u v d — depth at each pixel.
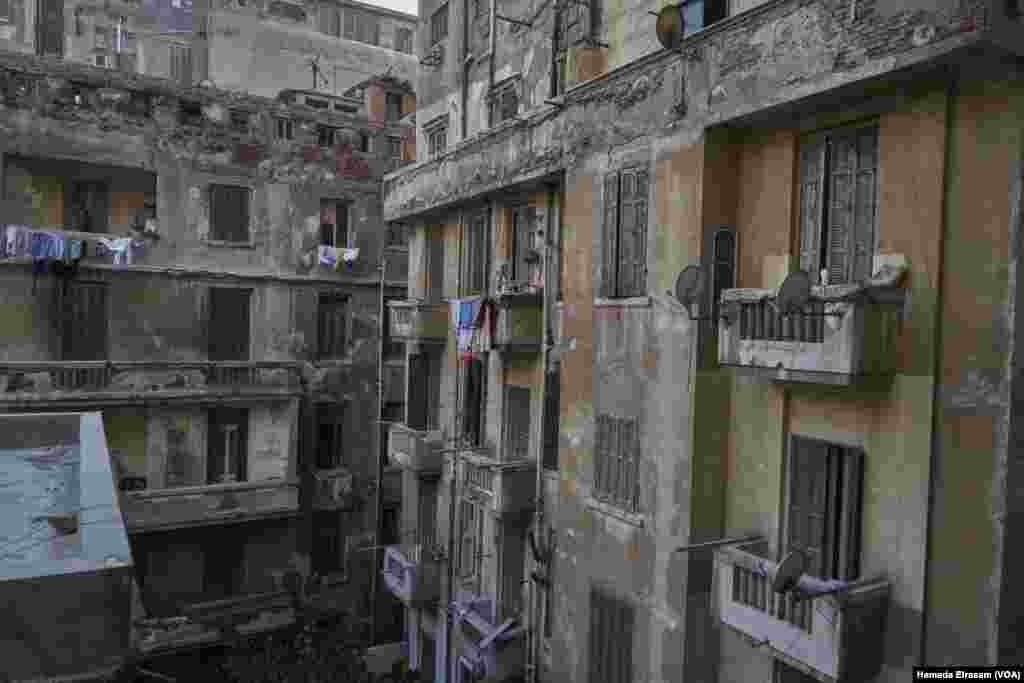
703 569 10.86
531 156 14.94
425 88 22.36
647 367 11.72
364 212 26.73
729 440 10.98
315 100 32.69
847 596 8.34
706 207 10.62
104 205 23.67
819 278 9.66
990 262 7.75
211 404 23.48
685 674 10.84
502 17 16.41
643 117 11.84
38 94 21.36
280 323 25.27
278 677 21.83
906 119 8.51
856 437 9.12
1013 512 7.71
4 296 21.16
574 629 13.54
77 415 13.20
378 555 26.02
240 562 24.31
